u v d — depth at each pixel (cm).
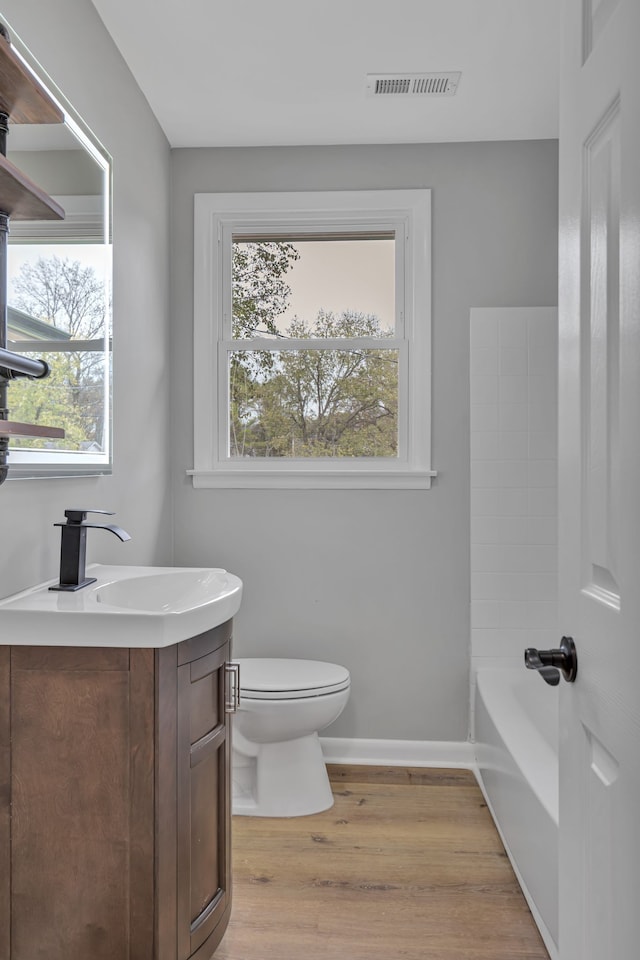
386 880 210
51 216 146
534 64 240
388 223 303
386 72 245
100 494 217
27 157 163
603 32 87
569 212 101
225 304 307
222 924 171
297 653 301
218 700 169
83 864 140
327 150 300
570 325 100
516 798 211
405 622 299
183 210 302
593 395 91
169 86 253
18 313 159
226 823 174
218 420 307
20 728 141
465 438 297
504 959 176
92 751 140
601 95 87
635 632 75
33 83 129
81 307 195
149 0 206
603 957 86
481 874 214
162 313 287
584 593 93
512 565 296
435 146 298
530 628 296
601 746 89
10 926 141
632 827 76
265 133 288
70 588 165
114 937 140
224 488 302
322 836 237
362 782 280
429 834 238
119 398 233
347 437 306
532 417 295
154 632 138
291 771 257
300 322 307
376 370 304
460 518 298
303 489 300
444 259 298
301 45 229
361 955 177
